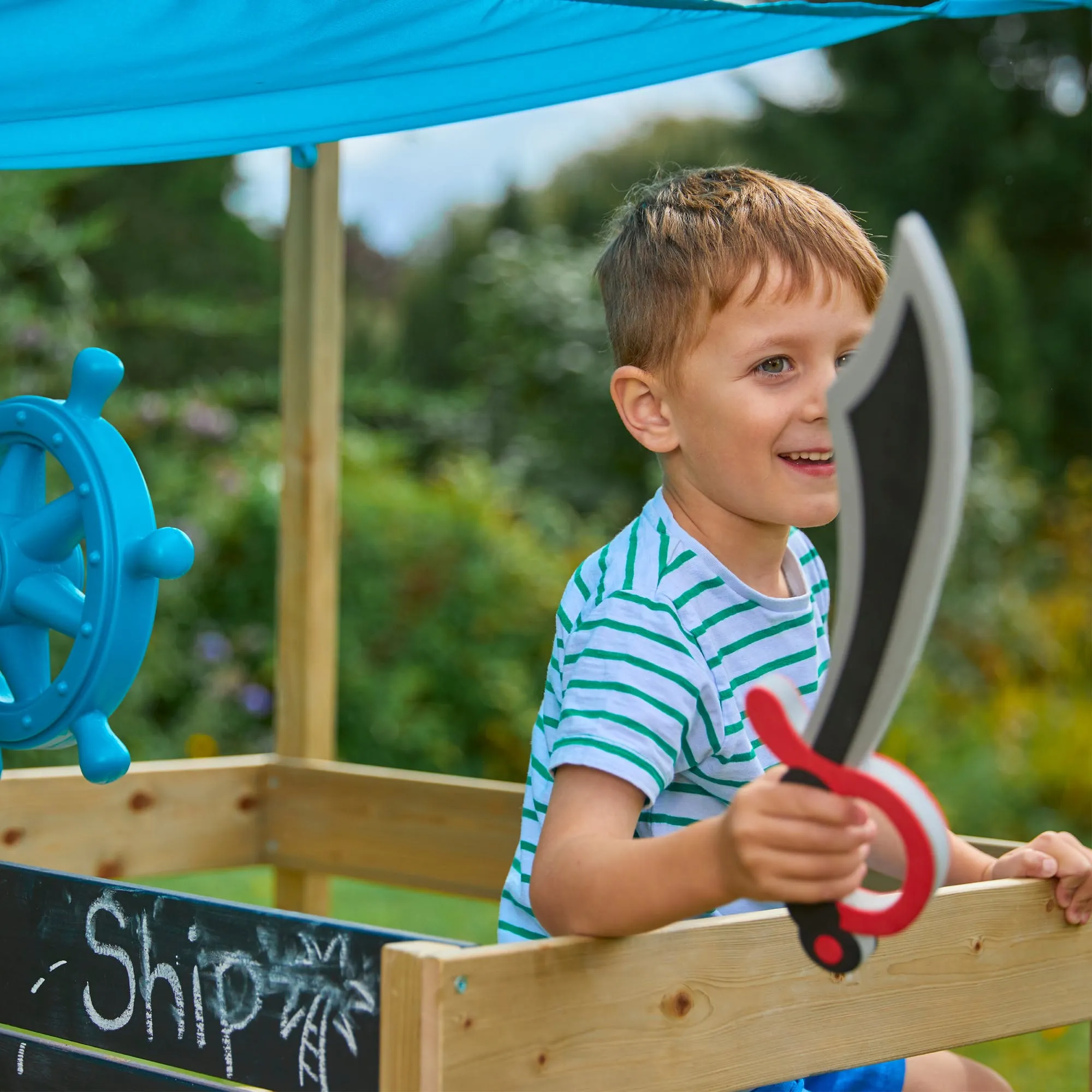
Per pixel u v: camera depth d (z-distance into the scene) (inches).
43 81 82.8
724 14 83.6
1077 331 362.9
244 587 239.8
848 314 63.6
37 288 246.1
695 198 67.2
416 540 253.1
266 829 121.1
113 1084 59.9
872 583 39.7
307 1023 53.9
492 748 253.9
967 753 255.4
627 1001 53.0
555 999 50.8
